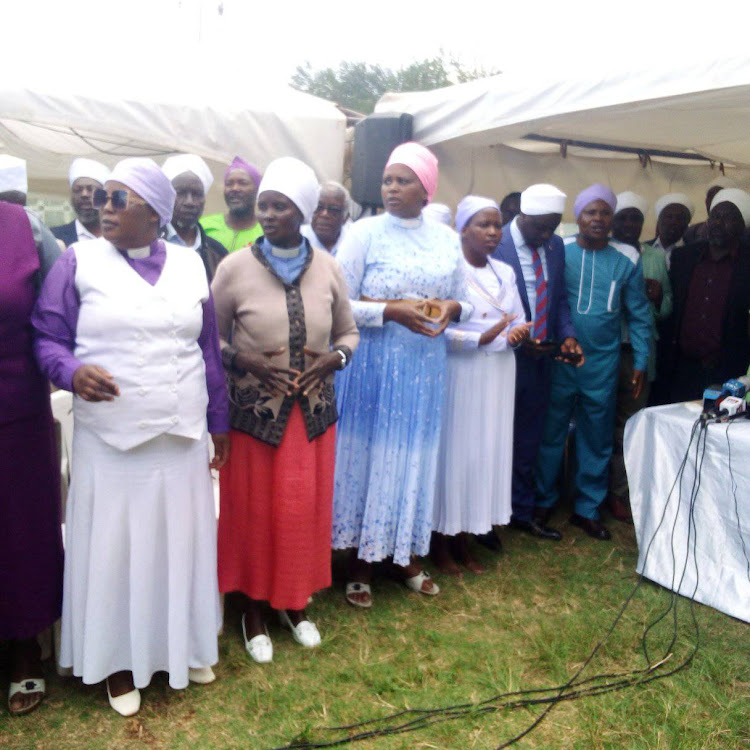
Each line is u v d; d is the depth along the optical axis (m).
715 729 2.63
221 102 5.25
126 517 2.40
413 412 3.26
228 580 2.95
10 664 2.64
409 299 3.23
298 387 2.75
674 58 3.17
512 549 4.14
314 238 4.42
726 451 3.46
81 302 2.35
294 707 2.65
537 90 3.93
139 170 2.28
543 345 3.91
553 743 2.54
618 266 4.28
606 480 4.45
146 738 2.46
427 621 3.30
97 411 2.32
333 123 5.61
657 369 4.94
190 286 2.43
